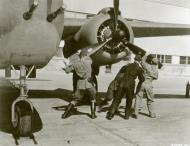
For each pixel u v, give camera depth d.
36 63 6.31
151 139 6.18
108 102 10.17
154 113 8.24
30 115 6.03
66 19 9.77
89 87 7.78
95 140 6.03
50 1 6.05
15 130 6.16
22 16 5.82
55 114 8.34
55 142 5.84
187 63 43.38
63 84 17.38
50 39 6.14
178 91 15.80
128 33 8.81
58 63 34.56
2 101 9.75
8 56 6.06
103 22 8.77
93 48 8.16
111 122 7.57
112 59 8.84
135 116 8.12
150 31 11.64
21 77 6.30
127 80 7.80
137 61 7.93
